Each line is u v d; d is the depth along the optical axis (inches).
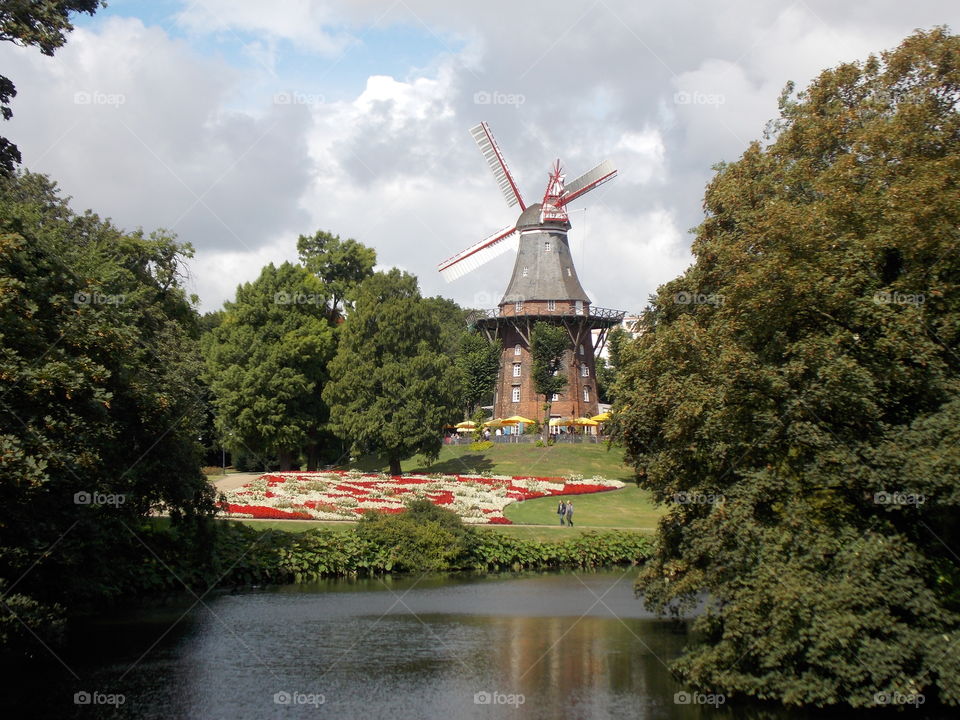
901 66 813.9
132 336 901.8
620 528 1724.9
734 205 879.7
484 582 1278.3
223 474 2485.2
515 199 3324.3
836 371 631.8
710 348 732.7
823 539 629.3
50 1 818.2
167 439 1069.8
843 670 592.4
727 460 707.4
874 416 645.9
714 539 671.8
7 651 773.9
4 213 770.2
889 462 619.2
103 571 957.2
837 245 685.3
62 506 781.9
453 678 731.4
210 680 713.0
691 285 908.6
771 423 665.0
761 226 707.4
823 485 654.5
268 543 1263.5
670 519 772.6
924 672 585.9
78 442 749.9
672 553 783.7
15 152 870.4
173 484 1074.7
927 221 650.8
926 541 658.2
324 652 815.7
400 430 2356.1
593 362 3326.8
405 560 1346.0
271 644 844.6
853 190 728.3
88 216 1695.4
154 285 1854.1
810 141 863.1
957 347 684.1
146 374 1027.3
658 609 802.2
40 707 636.7
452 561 1385.3
